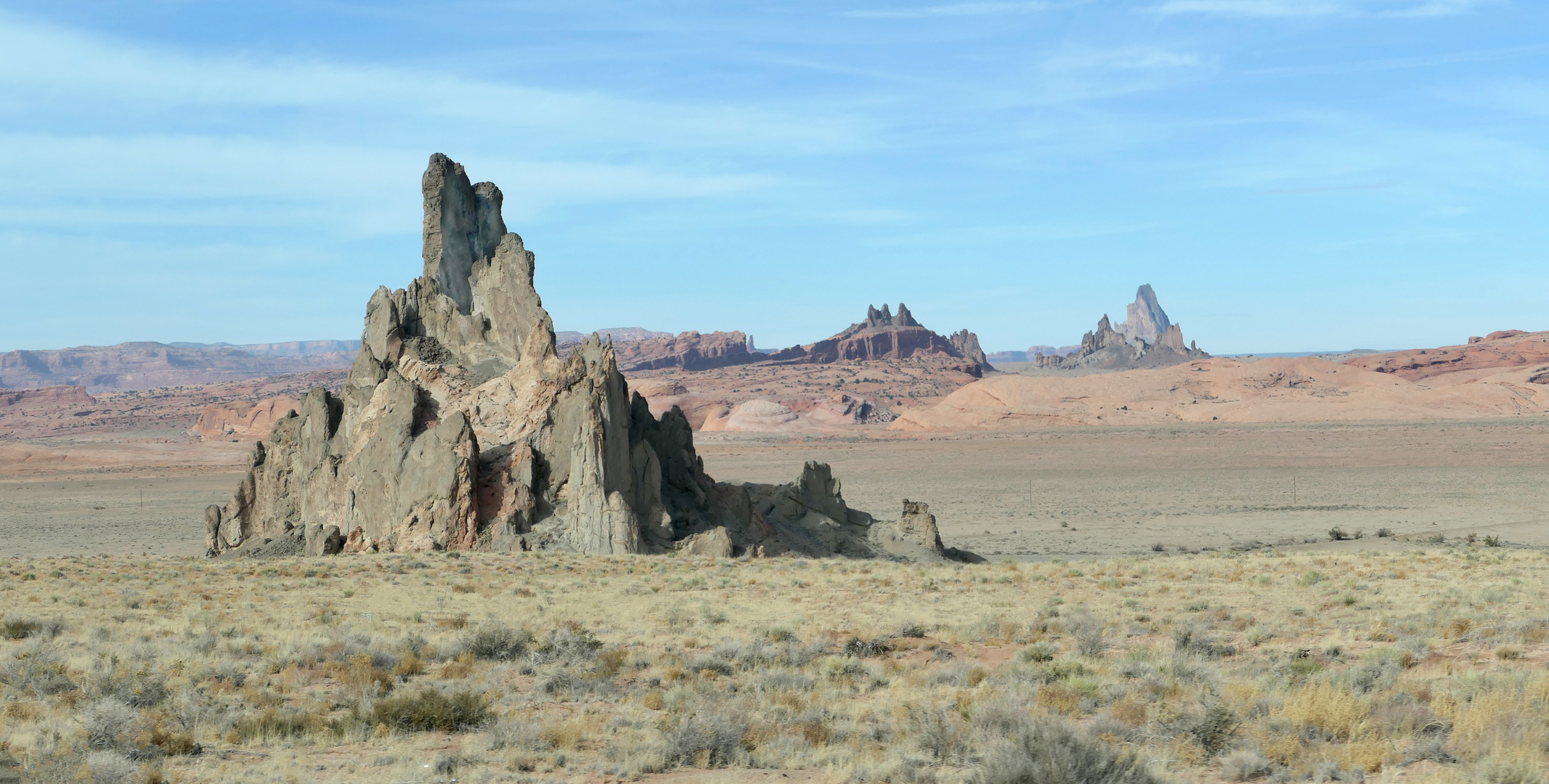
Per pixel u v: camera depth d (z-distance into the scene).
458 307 70.81
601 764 16.02
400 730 18.48
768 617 33.22
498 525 56.88
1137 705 18.39
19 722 18.30
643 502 61.06
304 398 68.25
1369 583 38.69
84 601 36.56
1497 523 95.56
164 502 141.00
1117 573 45.69
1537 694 17.70
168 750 16.84
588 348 63.59
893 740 17.34
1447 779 13.77
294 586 42.38
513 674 24.09
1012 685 20.75
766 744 16.86
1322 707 17.02
